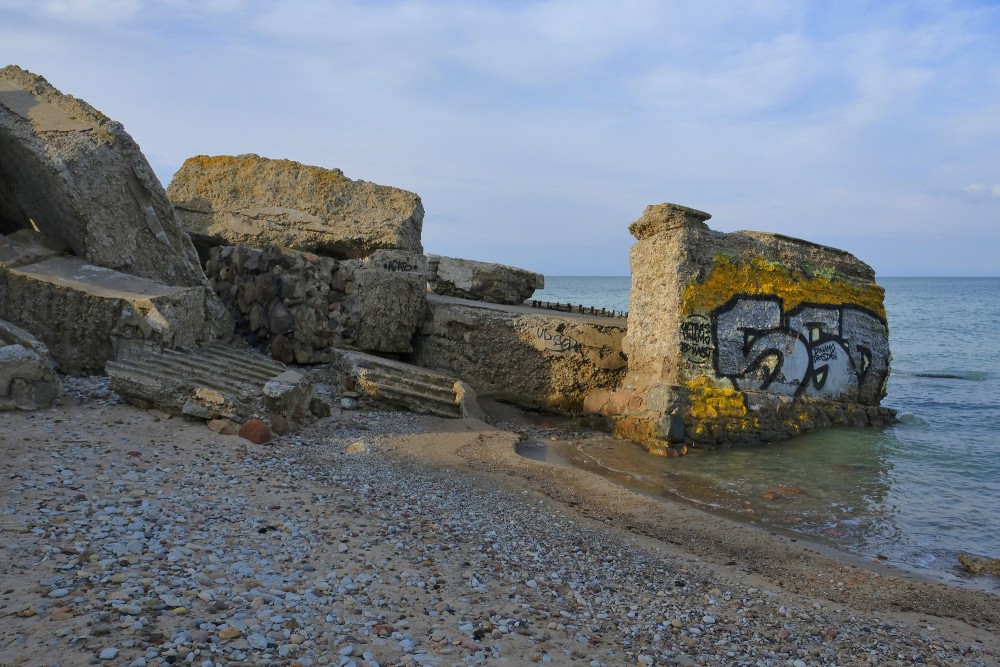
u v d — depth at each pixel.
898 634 4.66
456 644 3.67
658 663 3.81
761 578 5.52
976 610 5.17
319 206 13.88
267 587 4.00
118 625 3.31
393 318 11.95
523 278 14.66
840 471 9.33
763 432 11.02
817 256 12.54
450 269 14.20
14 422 6.65
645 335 11.47
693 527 6.68
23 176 9.91
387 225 13.71
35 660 2.97
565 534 5.95
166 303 8.71
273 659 3.23
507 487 7.27
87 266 9.41
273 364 9.55
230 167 14.23
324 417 9.43
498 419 11.66
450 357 12.34
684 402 10.51
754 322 11.47
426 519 5.75
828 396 12.30
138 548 4.21
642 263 11.68
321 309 11.71
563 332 12.20
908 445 10.84
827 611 4.95
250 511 5.26
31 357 7.17
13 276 8.34
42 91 10.03
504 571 4.88
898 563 6.26
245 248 11.73
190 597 3.70
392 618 3.89
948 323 45.56
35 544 4.09
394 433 9.05
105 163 9.60
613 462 9.58
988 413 14.04
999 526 7.29
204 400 7.71
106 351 8.51
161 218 10.22
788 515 7.54
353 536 5.09
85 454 5.97
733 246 11.52
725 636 4.33
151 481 5.56
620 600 4.69
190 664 3.08
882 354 13.05
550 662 3.64
